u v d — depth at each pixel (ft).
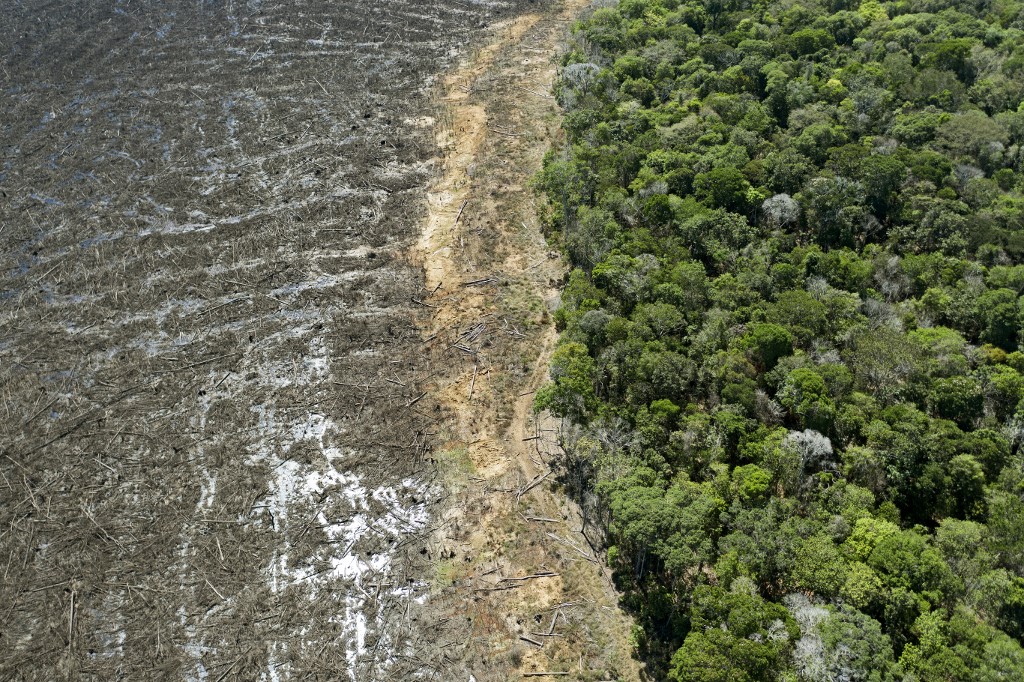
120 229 235.61
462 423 183.83
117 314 208.23
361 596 151.43
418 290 219.61
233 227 236.84
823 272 206.59
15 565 154.30
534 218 246.88
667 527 139.95
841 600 136.98
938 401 173.27
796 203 225.76
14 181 253.65
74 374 192.54
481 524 163.12
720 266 214.69
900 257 214.48
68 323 205.57
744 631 127.85
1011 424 168.86
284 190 252.83
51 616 146.72
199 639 144.15
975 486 156.15
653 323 187.32
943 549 145.48
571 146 269.03
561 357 179.63
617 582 152.05
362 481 171.42
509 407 187.11
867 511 151.53
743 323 192.13
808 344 187.73
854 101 268.41
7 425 180.14
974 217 215.92
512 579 153.38
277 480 171.22
